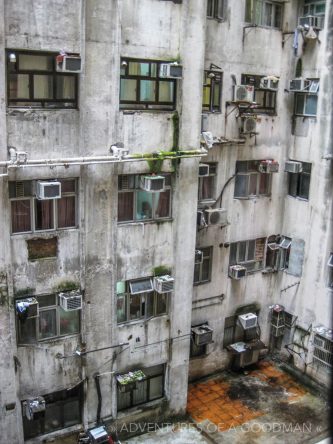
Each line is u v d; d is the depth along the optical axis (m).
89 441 12.82
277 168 15.61
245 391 15.98
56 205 11.37
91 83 10.85
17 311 11.33
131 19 11.06
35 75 10.46
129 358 13.24
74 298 11.66
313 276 15.97
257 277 16.69
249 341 17.05
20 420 11.93
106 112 11.17
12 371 11.51
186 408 14.92
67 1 10.14
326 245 15.45
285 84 15.49
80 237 11.70
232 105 14.45
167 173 12.66
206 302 15.65
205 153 12.69
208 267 15.48
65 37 10.30
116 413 13.44
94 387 12.84
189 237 13.26
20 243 11.04
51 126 10.62
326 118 14.85
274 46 14.99
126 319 13.10
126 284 12.82
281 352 17.47
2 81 9.80
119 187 12.11
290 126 15.95
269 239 16.67
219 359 16.62
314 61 14.97
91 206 11.56
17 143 10.31
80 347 12.38
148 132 11.88
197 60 12.05
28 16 9.85
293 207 16.36
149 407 13.94
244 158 15.22
